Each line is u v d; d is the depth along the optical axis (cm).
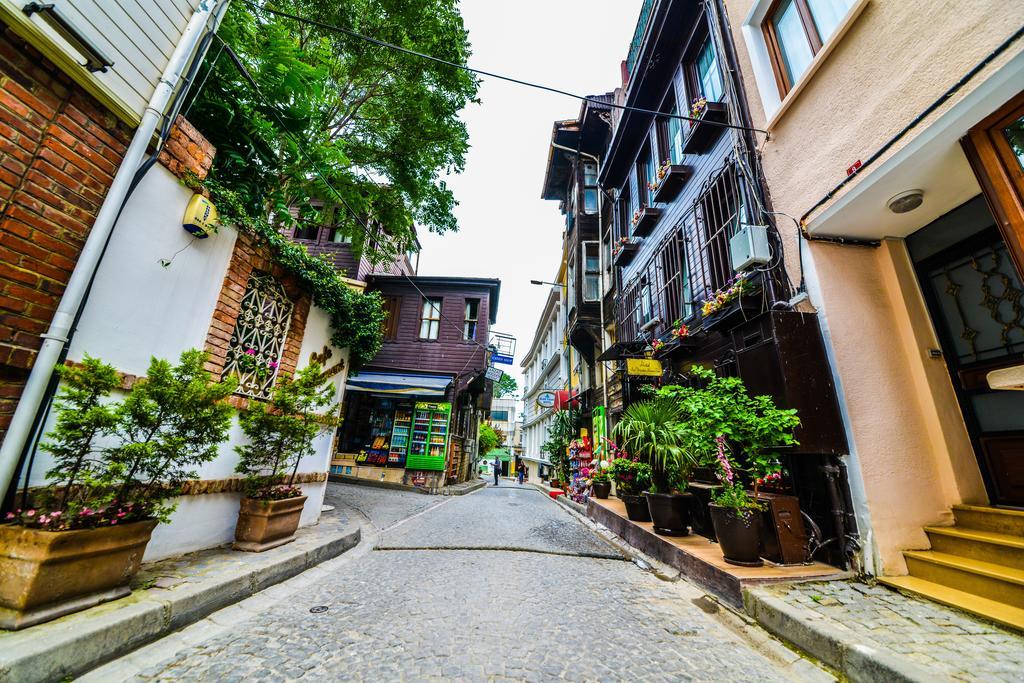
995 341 351
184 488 360
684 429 445
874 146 348
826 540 361
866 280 408
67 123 269
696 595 364
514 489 1659
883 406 369
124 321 307
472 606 320
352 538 514
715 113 574
